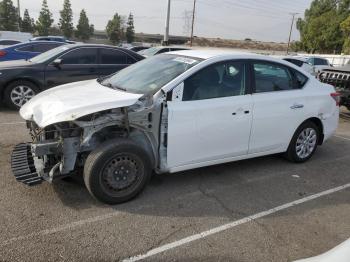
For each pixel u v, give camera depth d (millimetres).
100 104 3705
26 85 7996
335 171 5375
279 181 4855
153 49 16188
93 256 3043
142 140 4129
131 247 3197
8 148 5441
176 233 3457
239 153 4738
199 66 4293
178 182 4598
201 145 4316
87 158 3771
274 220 3816
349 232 3674
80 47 8586
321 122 5594
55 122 3551
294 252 3271
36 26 73125
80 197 4027
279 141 5141
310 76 5543
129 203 3969
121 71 5164
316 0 47562
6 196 3955
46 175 3842
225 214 3875
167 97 4031
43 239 3227
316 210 4105
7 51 10734
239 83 4605
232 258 3129
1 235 3246
